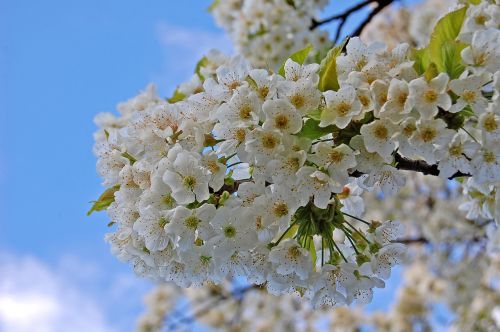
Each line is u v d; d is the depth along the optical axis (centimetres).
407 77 62
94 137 91
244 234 63
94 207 71
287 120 62
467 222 180
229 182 67
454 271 190
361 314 213
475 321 181
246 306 213
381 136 62
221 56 87
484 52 63
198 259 65
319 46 132
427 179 205
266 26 132
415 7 205
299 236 65
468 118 68
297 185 62
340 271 65
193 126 66
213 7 142
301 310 211
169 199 65
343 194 72
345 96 62
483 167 62
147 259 66
